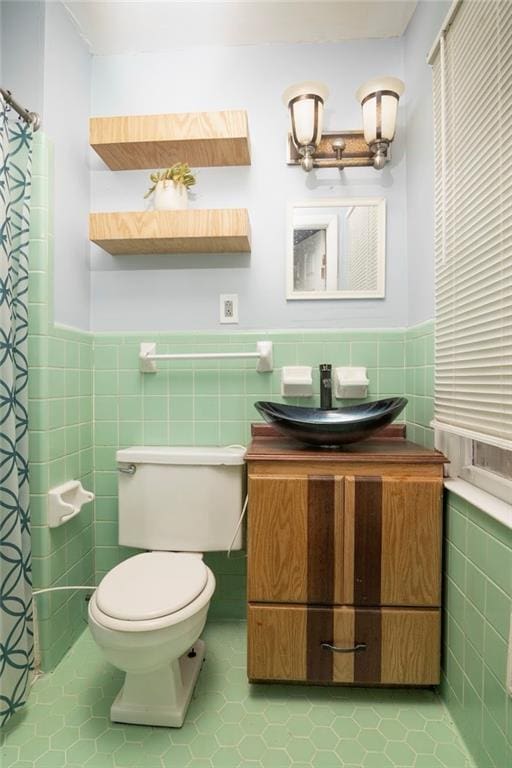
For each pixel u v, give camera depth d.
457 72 1.11
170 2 1.38
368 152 1.54
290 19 1.46
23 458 1.20
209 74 1.59
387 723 1.10
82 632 1.50
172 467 1.41
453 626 1.09
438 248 1.26
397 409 1.19
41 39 1.29
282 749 1.03
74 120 1.48
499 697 0.87
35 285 1.27
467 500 0.98
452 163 1.15
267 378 1.59
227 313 1.60
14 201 1.21
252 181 1.59
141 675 1.12
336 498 1.14
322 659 1.15
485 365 0.97
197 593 1.06
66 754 1.02
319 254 1.58
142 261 1.62
